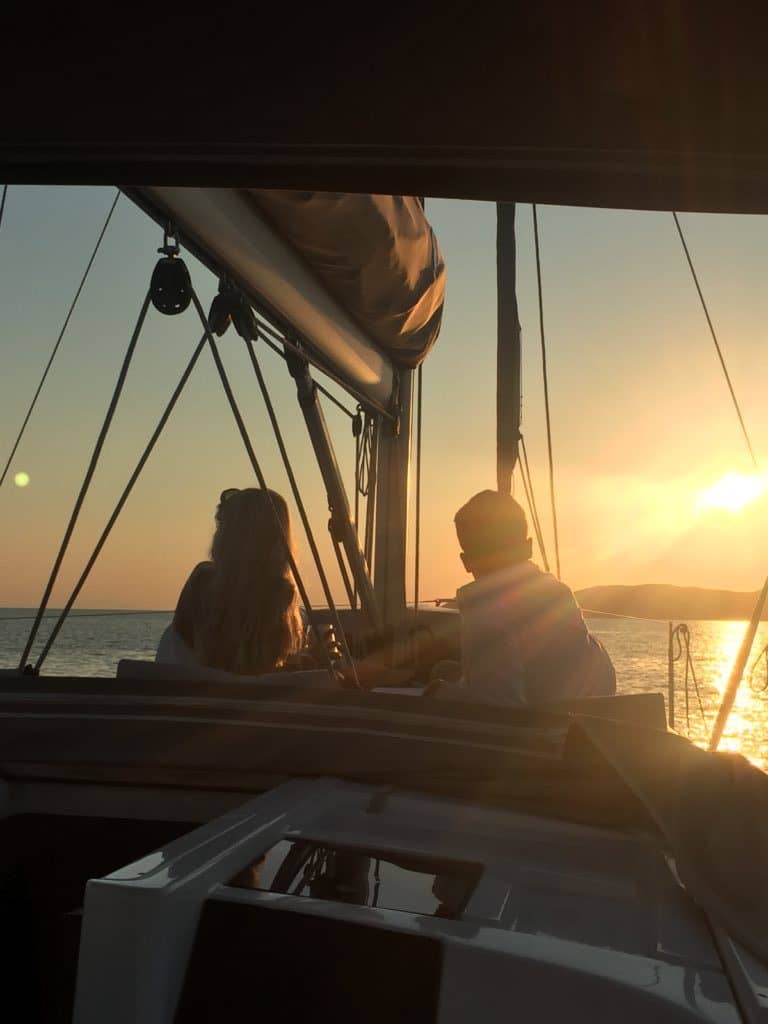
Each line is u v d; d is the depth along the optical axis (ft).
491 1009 2.25
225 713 5.00
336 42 3.39
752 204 4.04
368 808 3.78
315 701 5.23
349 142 4.02
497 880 2.97
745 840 2.70
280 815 3.47
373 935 2.41
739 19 3.10
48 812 4.54
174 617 6.82
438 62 3.47
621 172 4.02
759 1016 2.04
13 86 3.73
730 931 2.48
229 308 7.64
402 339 13.00
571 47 3.32
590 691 7.57
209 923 2.50
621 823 3.78
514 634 7.27
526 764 4.22
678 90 3.50
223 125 3.97
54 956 4.45
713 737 6.71
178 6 3.22
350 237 8.93
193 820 4.47
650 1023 2.13
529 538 7.77
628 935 2.56
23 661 6.31
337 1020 2.34
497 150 3.99
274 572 6.55
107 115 3.93
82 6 3.23
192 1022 2.38
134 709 5.06
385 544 14.96
